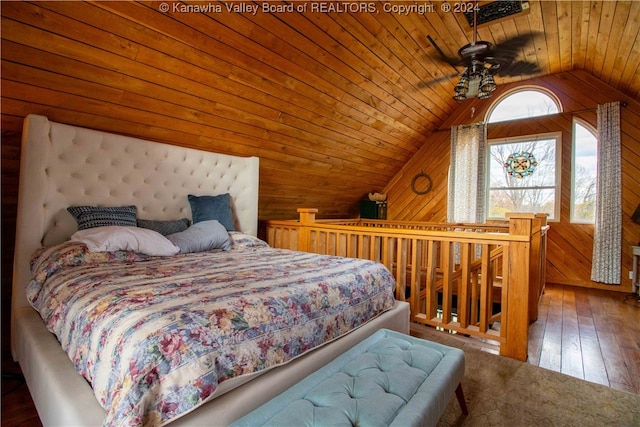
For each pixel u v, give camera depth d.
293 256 2.62
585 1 2.75
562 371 2.18
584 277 4.50
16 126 2.23
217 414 1.13
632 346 2.59
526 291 2.27
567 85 4.57
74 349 1.30
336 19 2.71
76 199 2.43
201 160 3.25
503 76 4.70
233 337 1.25
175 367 1.06
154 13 2.10
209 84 2.71
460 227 4.57
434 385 1.21
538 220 3.19
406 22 3.00
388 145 5.04
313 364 1.55
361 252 3.18
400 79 3.84
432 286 2.75
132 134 2.78
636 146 4.15
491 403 1.77
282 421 0.99
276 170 4.10
